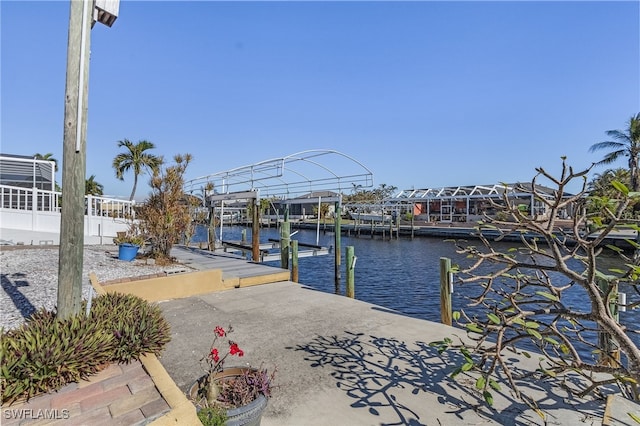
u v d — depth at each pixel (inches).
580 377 121.7
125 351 111.0
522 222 84.8
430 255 763.4
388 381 123.0
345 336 168.7
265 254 442.6
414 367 134.3
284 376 127.4
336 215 464.4
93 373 103.7
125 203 528.4
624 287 310.3
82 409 86.6
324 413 103.7
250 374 98.1
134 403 89.7
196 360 141.9
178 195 363.6
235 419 82.6
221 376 99.0
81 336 103.2
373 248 904.9
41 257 300.7
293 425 97.9
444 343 105.3
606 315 77.4
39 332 100.6
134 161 978.1
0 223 386.3
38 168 560.7
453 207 1544.0
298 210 2009.1
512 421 97.8
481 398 110.6
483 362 96.7
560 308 93.8
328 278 515.2
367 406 107.3
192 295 251.3
